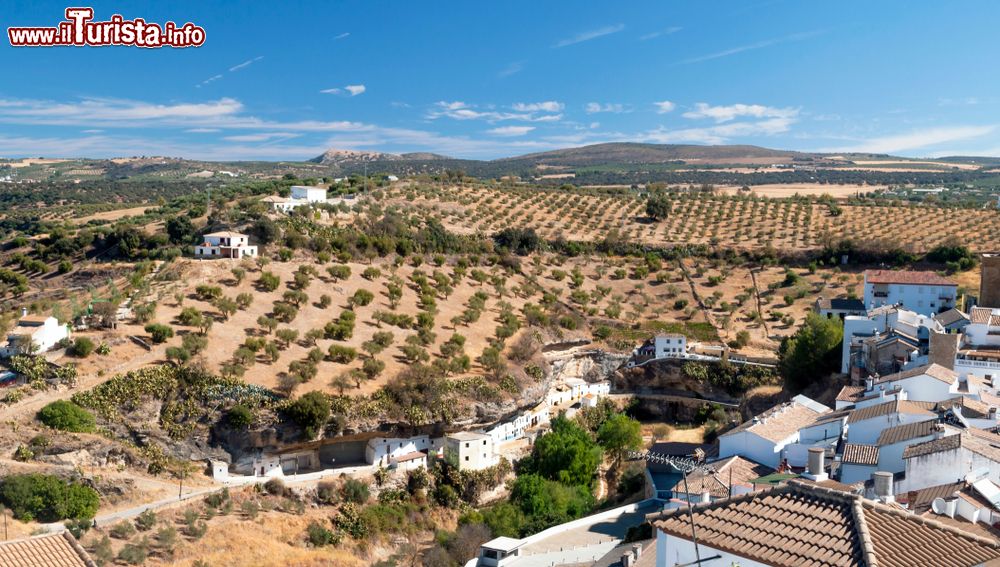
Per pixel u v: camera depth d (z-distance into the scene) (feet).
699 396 603.26
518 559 271.49
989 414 262.67
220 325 485.56
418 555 368.68
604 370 637.30
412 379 467.52
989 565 112.57
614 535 290.97
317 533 362.33
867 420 274.77
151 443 389.80
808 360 451.53
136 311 470.80
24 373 398.21
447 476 437.17
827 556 116.78
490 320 622.95
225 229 642.63
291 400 421.59
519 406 510.17
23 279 587.68
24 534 308.40
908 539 118.73
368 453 440.45
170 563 313.12
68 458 361.30
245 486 382.01
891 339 379.35
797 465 286.46
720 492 244.01
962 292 595.47
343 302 572.51
